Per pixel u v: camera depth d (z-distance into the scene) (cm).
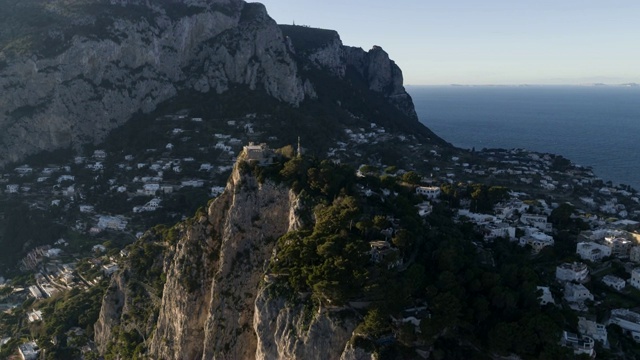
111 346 15312
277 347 10644
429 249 11894
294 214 12288
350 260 10250
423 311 10044
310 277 10219
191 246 13625
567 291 11919
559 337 9669
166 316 13725
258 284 11931
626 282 12744
